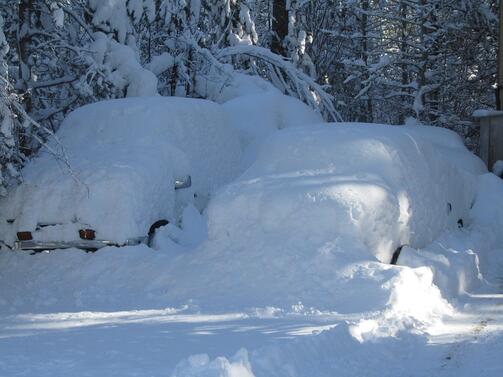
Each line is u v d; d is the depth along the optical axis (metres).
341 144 10.62
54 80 16.53
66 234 10.88
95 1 16.45
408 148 11.01
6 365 6.27
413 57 27.64
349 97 31.11
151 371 5.97
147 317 8.51
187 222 11.77
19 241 11.05
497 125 18.81
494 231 13.10
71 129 12.57
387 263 9.84
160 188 11.35
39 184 11.24
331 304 8.73
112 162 11.26
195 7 19.72
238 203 10.23
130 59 16.19
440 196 11.53
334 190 9.89
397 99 31.92
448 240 11.41
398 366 6.34
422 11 26.94
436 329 7.86
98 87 15.94
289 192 10.04
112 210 10.80
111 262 10.54
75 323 8.28
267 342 7.02
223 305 9.00
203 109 13.09
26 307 9.48
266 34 28.00
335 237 9.59
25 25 16.05
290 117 16.45
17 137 11.73
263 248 9.76
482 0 25.19
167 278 9.99
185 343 7.07
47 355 6.66
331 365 6.19
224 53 20.38
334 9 30.16
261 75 22.50
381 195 9.87
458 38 25.20
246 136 15.48
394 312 8.28
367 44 33.03
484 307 9.12
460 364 6.39
